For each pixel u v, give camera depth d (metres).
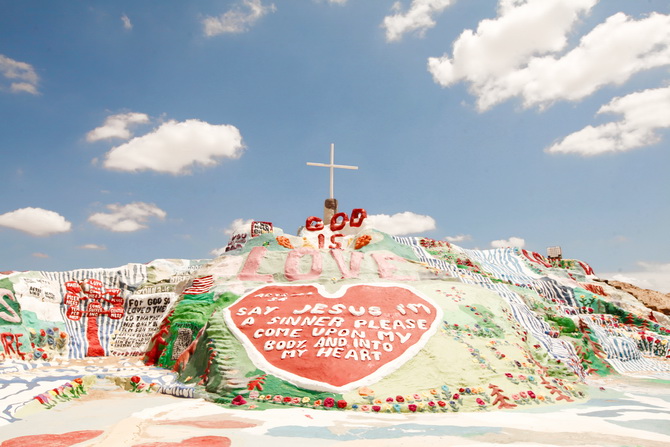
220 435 10.00
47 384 14.62
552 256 37.00
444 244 30.03
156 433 10.15
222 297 19.89
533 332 21.09
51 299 23.64
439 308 17.38
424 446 9.23
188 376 16.52
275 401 13.23
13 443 9.37
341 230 27.42
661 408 13.62
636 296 36.31
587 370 22.00
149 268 28.33
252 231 27.55
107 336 24.09
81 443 9.39
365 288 18.11
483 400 13.52
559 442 9.52
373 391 13.35
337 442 9.49
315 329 15.67
